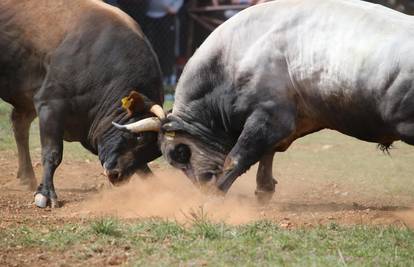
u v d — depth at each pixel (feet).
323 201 100.53
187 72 91.15
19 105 101.86
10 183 107.86
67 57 94.89
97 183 109.91
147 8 183.62
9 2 98.48
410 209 93.15
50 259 67.77
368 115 82.12
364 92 80.64
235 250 67.72
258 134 86.17
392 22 80.69
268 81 85.56
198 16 190.60
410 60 78.18
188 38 189.67
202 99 90.27
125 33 95.91
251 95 86.17
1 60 98.68
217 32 89.40
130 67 94.89
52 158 94.99
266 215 85.56
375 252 67.87
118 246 70.18
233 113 87.86
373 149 136.87
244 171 87.71
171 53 187.21
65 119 95.96
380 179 114.62
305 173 118.93
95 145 97.14
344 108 83.10
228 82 87.97
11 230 75.00
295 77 84.94
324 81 83.10
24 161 105.60
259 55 85.87
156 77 96.68
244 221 81.61
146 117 93.61
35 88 97.71
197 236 71.82
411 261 65.82
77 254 68.39
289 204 95.96
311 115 87.10
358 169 121.49
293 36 84.89
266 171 93.76
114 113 94.43
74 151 130.00
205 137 91.20
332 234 73.36
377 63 79.61
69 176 114.01
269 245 69.15
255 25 86.94
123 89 94.53
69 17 96.27
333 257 66.23
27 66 97.76
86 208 91.76
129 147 94.43
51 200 92.89
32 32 96.73
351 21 82.28
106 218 78.18
